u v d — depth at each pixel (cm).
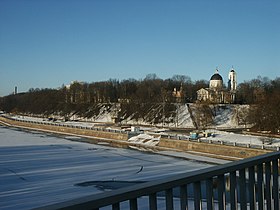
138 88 15525
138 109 13750
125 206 1445
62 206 277
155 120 12600
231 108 12319
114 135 10469
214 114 11844
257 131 8756
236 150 6562
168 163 6262
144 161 6494
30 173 5050
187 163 6256
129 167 5781
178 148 8031
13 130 14238
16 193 3728
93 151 8031
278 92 9219
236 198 462
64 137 11500
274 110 8331
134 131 10381
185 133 9856
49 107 19012
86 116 15850
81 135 11819
